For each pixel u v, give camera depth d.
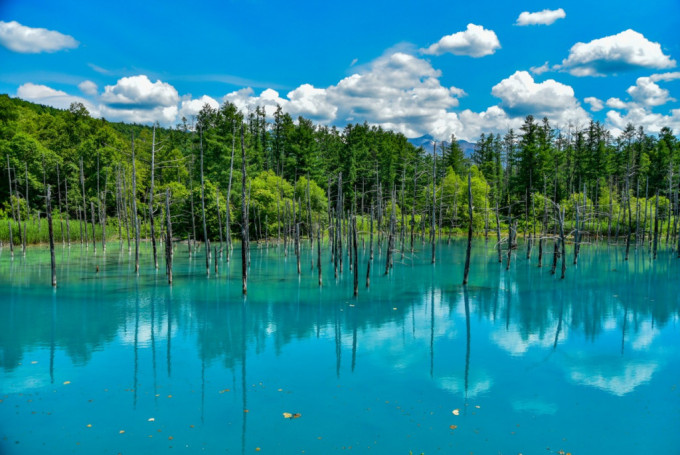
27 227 62.78
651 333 22.84
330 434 12.50
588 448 11.89
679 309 27.92
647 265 46.69
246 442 12.05
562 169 88.06
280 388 15.80
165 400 14.74
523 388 15.90
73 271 41.81
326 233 78.94
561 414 13.88
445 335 22.52
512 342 21.41
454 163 106.56
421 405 14.46
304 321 25.17
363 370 17.61
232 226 75.62
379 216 53.12
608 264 47.81
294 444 11.97
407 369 17.75
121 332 22.81
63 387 15.76
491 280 38.66
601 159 83.19
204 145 80.31
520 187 81.38
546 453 11.63
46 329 23.17
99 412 13.82
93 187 77.81
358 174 95.00
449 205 80.69
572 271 43.41
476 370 17.66
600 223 74.62
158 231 76.25
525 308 28.38
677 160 89.50
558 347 20.56
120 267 44.75
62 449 11.64
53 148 81.56
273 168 98.25
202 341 21.38
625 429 12.95
